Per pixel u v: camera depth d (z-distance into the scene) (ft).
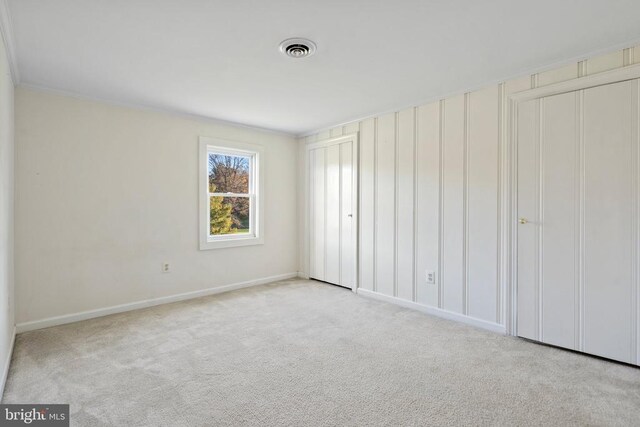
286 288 14.37
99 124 10.75
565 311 8.31
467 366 7.51
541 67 8.50
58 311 10.03
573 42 7.30
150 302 11.86
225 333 9.40
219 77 9.11
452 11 6.12
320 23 6.50
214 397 6.32
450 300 10.62
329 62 8.23
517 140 9.04
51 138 9.88
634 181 7.35
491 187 9.63
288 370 7.34
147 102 11.20
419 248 11.41
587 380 6.88
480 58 8.06
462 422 5.59
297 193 16.49
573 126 8.13
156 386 6.68
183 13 6.13
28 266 9.52
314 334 9.36
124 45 7.32
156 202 12.00
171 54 7.76
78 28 6.62
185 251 12.76
